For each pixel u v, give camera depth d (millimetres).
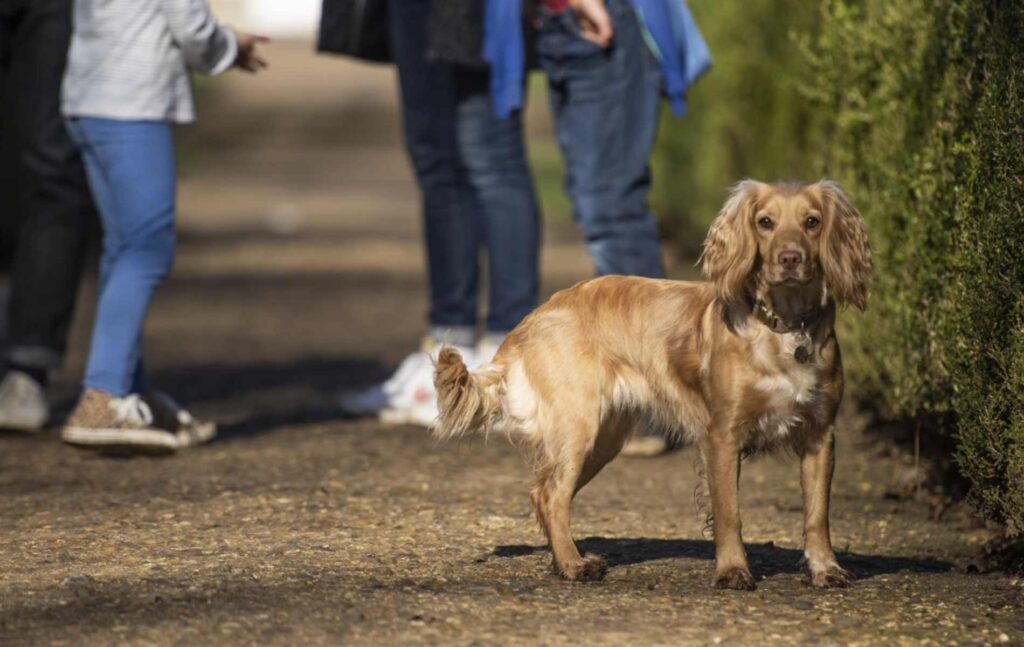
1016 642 6738
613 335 8250
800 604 7371
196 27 11117
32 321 12648
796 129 15422
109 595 7344
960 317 8461
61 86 12586
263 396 15000
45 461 11539
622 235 12148
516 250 13000
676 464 11797
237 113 56094
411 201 37031
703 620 7035
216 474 10992
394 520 9375
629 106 12008
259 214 33969
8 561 8117
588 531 9359
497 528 9211
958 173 9188
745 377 7703
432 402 13266
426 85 13047
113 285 11211
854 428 12930
